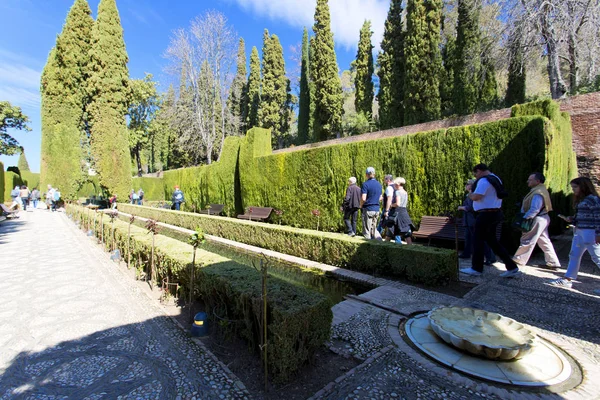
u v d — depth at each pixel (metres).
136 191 25.03
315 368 2.31
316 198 9.38
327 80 21.53
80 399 1.96
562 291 3.87
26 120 22.62
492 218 4.39
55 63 19.94
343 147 8.62
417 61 15.65
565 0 9.28
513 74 13.84
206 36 24.61
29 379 2.17
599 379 2.12
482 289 3.96
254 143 12.04
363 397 1.97
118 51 16.27
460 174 6.36
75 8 19.72
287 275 5.18
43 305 3.59
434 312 2.92
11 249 6.92
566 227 8.97
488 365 2.28
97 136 15.91
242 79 34.12
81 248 7.05
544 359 2.36
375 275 4.71
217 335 2.82
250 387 2.08
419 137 7.07
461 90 14.86
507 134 5.71
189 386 2.09
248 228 7.54
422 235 6.30
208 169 15.68
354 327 2.94
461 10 14.77
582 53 10.56
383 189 7.68
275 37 28.36
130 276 4.79
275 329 2.11
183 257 3.73
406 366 2.30
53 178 20.19
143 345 2.65
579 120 8.90
